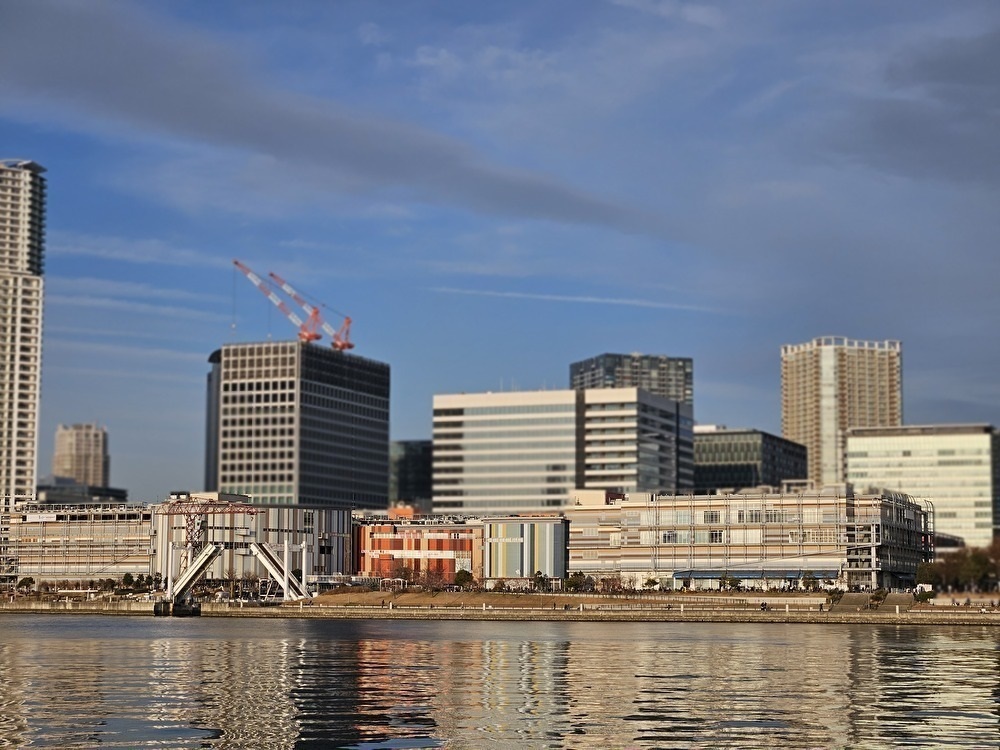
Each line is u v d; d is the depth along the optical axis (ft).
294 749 400.06
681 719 455.22
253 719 453.17
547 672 599.16
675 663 643.04
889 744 408.46
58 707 481.05
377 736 421.18
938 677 578.25
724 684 552.41
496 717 459.32
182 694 518.37
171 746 403.34
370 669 613.93
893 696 512.63
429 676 583.58
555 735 423.23
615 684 552.82
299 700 501.15
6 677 579.48
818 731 430.61
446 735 422.82
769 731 431.02
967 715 464.24
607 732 428.56
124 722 446.19
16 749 398.01
